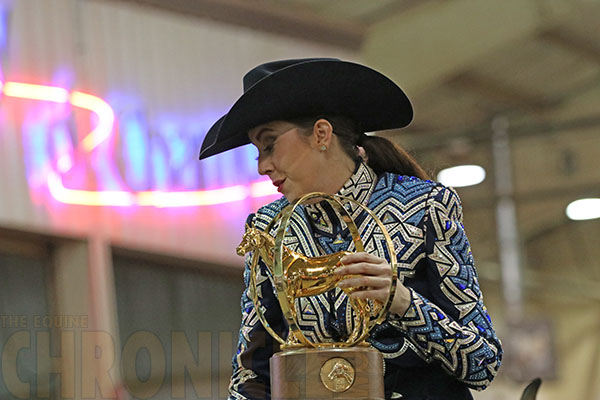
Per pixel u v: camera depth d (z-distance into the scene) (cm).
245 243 454
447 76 2592
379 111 504
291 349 440
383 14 2420
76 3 1742
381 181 499
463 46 2519
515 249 2762
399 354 477
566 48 2781
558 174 3067
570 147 3058
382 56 2470
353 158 498
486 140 2667
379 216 487
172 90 1852
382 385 433
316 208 494
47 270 1673
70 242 1686
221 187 1867
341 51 2119
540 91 2986
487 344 465
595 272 3366
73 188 1691
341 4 2352
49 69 1688
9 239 1639
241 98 466
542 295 3419
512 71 2845
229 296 1905
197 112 1880
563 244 3369
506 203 2745
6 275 1625
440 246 478
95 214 1711
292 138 486
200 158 544
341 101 491
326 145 488
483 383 468
